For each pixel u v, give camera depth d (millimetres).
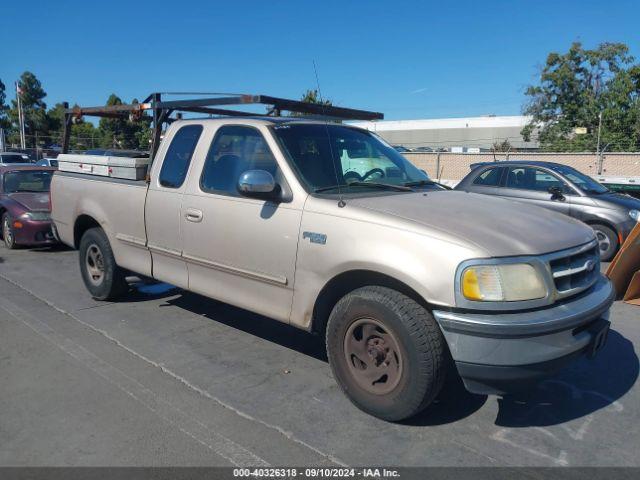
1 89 72125
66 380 4184
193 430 3457
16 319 5617
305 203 3830
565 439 3381
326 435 3396
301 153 4152
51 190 6695
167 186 4922
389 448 3258
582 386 4125
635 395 3990
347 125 4922
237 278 4328
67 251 9617
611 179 13109
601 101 35031
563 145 34188
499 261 3096
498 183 9695
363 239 3459
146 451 3227
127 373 4309
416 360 3240
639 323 5586
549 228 3611
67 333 5199
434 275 3148
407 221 3383
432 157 26641
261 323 5512
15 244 9547
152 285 6809
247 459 3150
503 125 53125
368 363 3537
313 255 3715
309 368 4418
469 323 3051
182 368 4402
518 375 3072
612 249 8672
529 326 3023
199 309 5949
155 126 5434
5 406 3773
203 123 4801
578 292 3408
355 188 4066
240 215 4207
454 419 3604
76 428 3484
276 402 3828
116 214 5527
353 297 3510
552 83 36625
